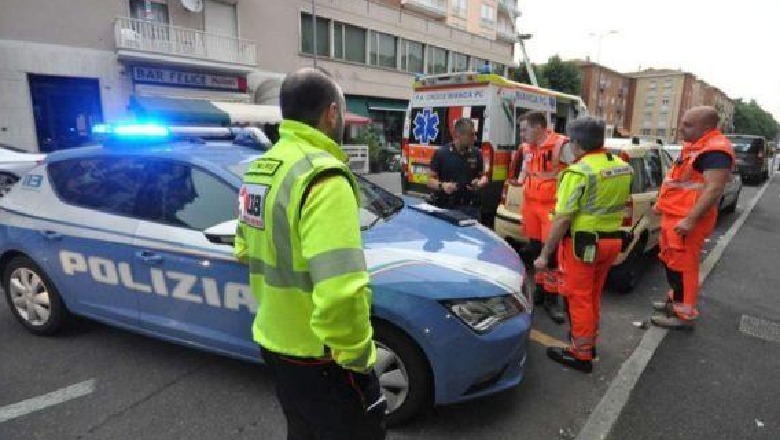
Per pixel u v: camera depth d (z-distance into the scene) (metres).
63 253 3.56
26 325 3.90
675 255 4.23
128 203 3.36
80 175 3.62
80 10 15.10
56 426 2.77
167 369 3.39
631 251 5.12
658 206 4.39
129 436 2.70
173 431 2.74
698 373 3.55
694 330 4.32
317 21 22.59
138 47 15.95
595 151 3.30
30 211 3.71
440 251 2.97
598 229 3.27
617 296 5.17
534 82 12.37
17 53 14.05
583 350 3.47
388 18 26.02
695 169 4.04
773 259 6.86
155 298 3.23
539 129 4.58
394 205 3.86
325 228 1.41
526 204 4.75
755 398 3.23
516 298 2.88
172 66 17.28
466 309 2.66
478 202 5.06
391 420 2.79
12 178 8.05
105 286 3.43
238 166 3.21
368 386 1.70
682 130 4.16
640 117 94.25
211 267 2.96
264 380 3.26
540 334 4.12
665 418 2.99
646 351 3.86
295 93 1.58
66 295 3.64
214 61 17.83
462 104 7.07
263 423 2.82
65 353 3.59
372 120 26.23
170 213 3.20
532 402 3.11
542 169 4.55
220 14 18.62
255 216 1.61
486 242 3.35
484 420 2.91
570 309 3.48
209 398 3.05
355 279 1.40
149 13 16.61
